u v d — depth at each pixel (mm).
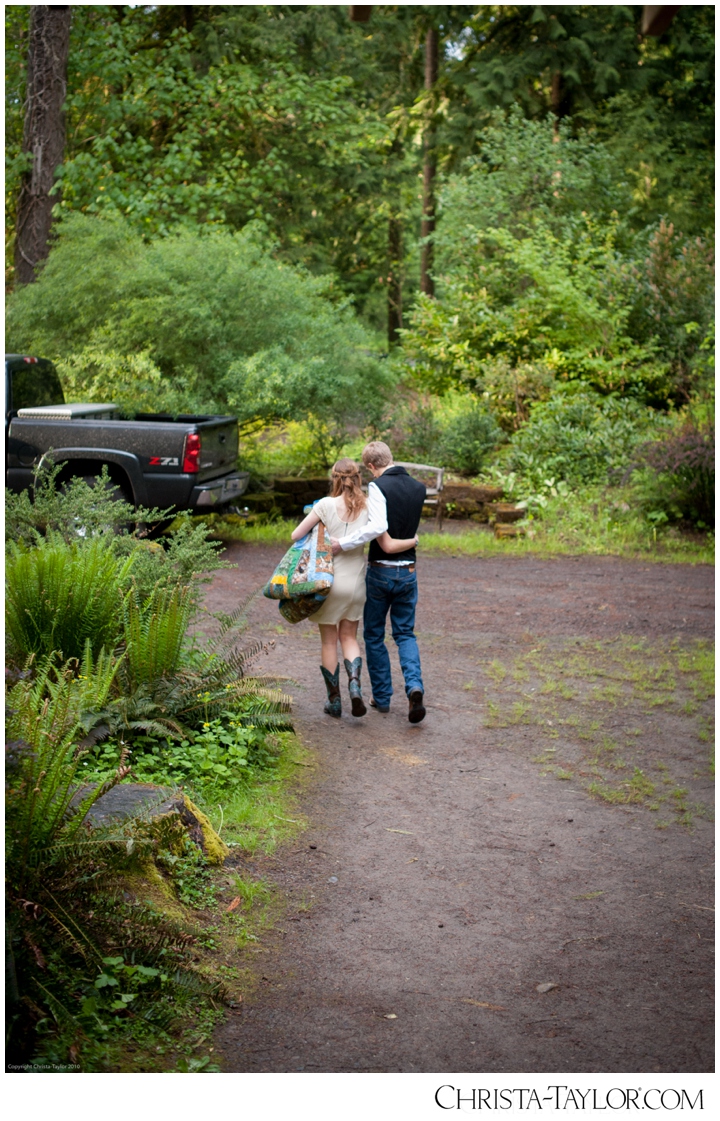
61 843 3334
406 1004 3527
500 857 4727
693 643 8438
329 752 5871
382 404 14539
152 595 5602
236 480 10930
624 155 21641
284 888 4309
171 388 12062
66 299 12648
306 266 24328
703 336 15961
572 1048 3316
